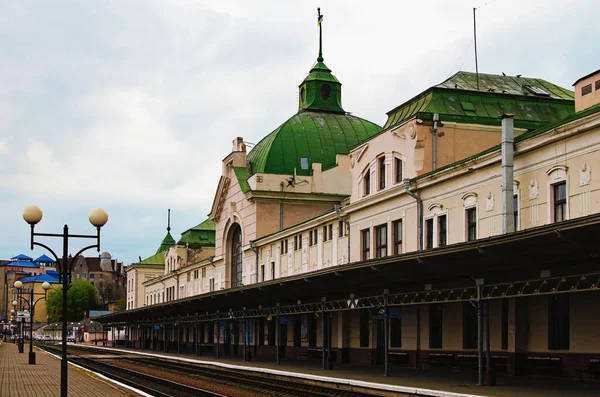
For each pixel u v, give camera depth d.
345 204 44.88
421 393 22.27
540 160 27.02
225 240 68.94
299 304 38.88
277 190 61.25
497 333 29.02
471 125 36.84
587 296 24.80
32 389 27.20
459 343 31.78
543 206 26.73
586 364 24.69
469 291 29.92
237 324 64.06
